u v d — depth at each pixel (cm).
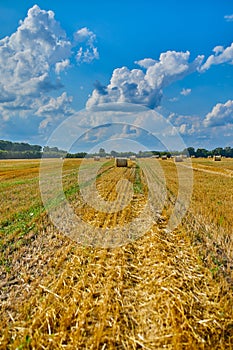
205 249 708
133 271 620
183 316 444
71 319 446
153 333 425
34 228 904
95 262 654
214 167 3219
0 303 496
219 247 720
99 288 541
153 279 570
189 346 390
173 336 405
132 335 419
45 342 400
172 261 635
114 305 480
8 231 874
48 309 465
